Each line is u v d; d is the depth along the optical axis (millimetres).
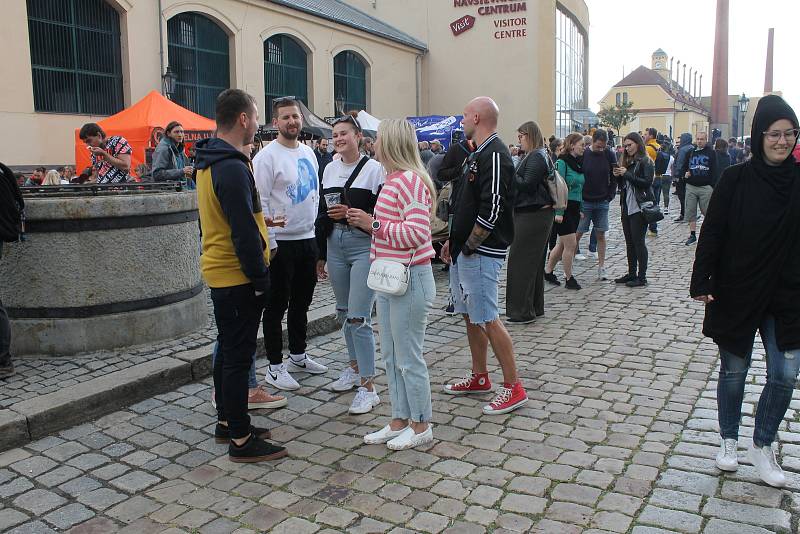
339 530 3109
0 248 4812
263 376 5246
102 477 3682
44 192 5523
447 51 28375
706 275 3430
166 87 15836
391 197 3762
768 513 3129
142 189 5902
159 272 5512
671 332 6238
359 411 4480
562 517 3150
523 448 3895
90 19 14953
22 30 13359
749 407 4430
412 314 3828
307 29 21531
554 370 5242
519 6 27078
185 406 4676
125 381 4680
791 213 3207
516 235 6543
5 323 4836
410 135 3820
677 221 14891
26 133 13578
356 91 24906
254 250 3566
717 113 48594
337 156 4703
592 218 8703
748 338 3391
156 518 3260
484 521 3141
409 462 3766
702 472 3541
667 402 4535
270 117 20656
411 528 3104
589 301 7586
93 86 15102
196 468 3775
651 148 14289
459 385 4812
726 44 47812
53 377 4867
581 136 7863
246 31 19031
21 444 4082
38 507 3377
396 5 28875
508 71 27625
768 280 3287
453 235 4430
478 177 4277
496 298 4379
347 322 4621
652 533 2992
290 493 3463
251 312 3752
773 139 3168
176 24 17156
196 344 5555
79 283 5195
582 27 33469
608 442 3939
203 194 3656
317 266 5164
